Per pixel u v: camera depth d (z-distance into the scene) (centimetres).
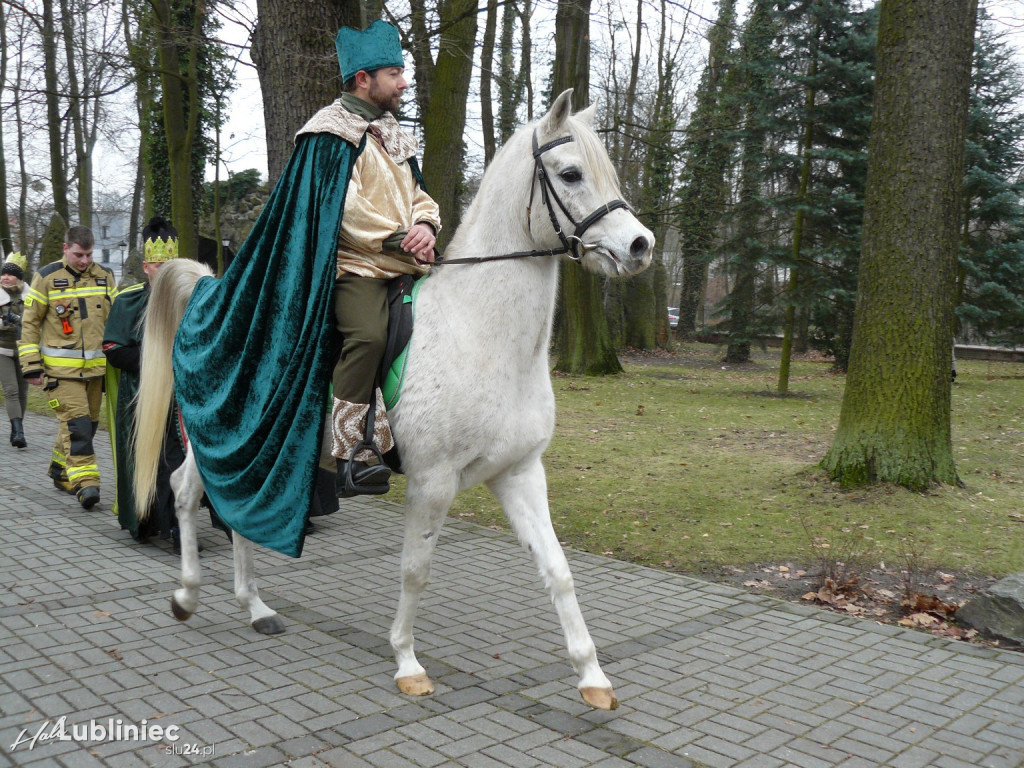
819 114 1659
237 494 401
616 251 327
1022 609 472
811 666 427
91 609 488
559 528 704
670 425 1277
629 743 340
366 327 354
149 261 602
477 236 370
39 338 722
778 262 1691
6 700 366
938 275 748
